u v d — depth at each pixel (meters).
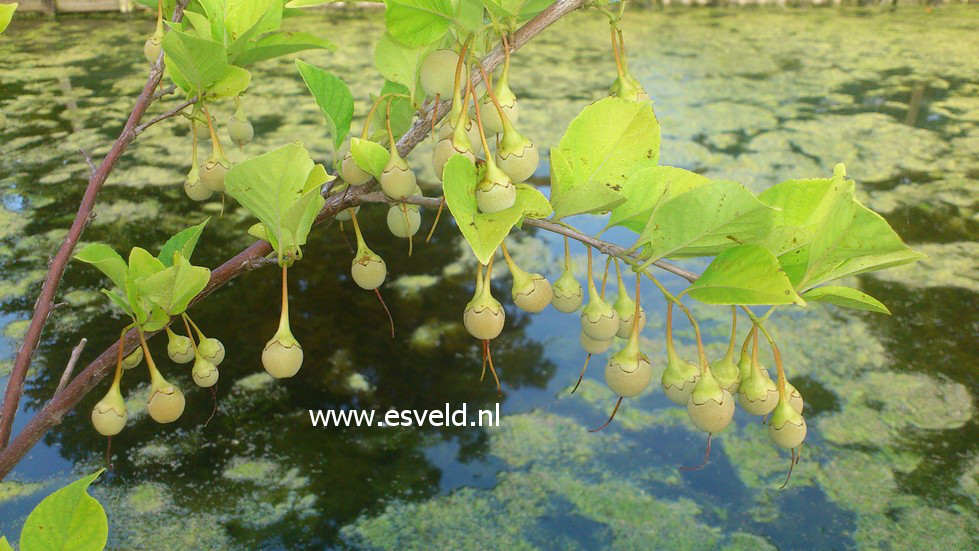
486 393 0.81
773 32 2.25
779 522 0.67
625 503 0.69
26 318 0.90
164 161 1.32
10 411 0.27
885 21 2.43
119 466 0.71
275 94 1.61
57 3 2.30
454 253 1.08
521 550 0.63
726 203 0.20
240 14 0.28
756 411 0.25
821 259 0.21
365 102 1.51
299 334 0.89
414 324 0.91
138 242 1.05
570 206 0.22
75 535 0.20
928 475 0.72
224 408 0.79
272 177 0.21
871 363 0.87
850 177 1.26
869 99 1.65
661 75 1.78
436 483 0.71
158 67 0.31
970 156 1.36
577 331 0.92
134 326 0.26
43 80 1.70
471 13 0.22
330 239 1.11
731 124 1.48
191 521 0.66
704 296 0.20
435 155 0.21
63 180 1.23
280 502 0.68
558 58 1.91
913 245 1.08
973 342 0.90
